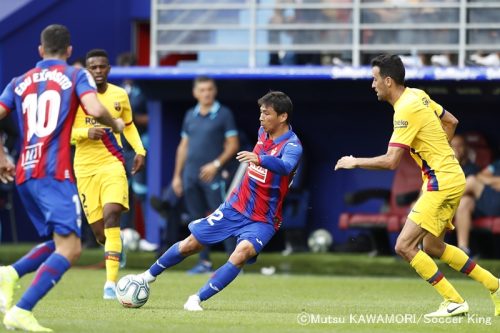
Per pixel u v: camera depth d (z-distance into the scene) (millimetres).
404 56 47688
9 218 55281
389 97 27953
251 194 28375
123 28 57188
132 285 28703
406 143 27375
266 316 26984
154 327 23516
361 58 48062
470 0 46938
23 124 23578
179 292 34906
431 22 47281
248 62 49000
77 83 23359
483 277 28375
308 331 23562
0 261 48188
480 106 50469
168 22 49125
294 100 49219
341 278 43531
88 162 32969
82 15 55281
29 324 22422
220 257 46688
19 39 52781
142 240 52938
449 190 27672
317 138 52812
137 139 34688
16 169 23594
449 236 47656
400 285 40062
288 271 45875
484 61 46938
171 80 48625
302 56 49000
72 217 23031
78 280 40031
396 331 24219
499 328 25219
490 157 48312
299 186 49375
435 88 47000
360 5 47750
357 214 46719
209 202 44656
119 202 32719
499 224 43844
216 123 44594
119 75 47812
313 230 52812
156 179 50312
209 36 48938
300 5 48250
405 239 27797
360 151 52531
